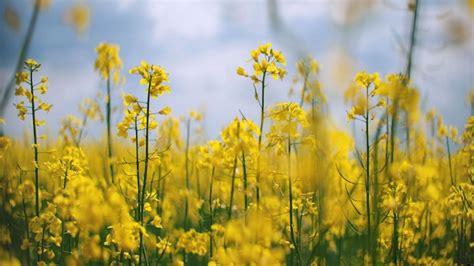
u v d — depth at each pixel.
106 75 1.89
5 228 1.55
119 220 1.31
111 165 1.74
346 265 1.54
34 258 1.56
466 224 1.62
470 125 1.67
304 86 1.62
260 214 1.29
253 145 1.37
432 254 1.71
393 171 1.45
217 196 1.81
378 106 1.41
